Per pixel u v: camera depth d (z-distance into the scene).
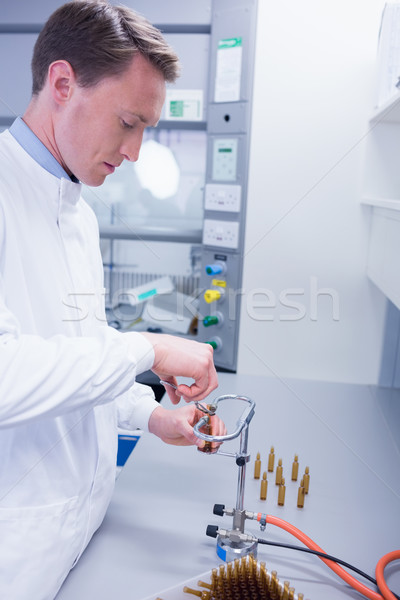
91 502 0.89
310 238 1.86
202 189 2.40
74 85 0.76
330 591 0.82
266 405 1.64
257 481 1.15
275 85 1.79
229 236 1.92
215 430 0.93
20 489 0.77
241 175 1.87
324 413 1.60
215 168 1.95
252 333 1.96
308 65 1.76
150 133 2.36
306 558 0.90
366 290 1.85
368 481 1.18
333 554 0.91
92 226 1.05
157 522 0.99
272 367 1.97
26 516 0.77
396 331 1.85
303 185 1.83
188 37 1.97
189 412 1.01
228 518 1.01
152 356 0.77
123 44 0.73
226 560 0.86
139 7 1.93
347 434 1.45
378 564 0.86
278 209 1.87
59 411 0.66
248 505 1.06
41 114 0.82
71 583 0.82
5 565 0.75
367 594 0.80
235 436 0.78
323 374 1.94
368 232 1.80
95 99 0.76
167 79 0.81
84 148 0.81
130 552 0.90
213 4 1.86
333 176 1.79
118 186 2.44
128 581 0.82
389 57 1.57
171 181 2.41
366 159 1.75
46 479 0.79
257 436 1.40
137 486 1.12
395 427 1.52
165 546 0.92
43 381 0.64
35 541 0.77
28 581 0.76
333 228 1.83
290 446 1.35
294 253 1.88
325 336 1.91
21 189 0.82
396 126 1.71
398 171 1.76
